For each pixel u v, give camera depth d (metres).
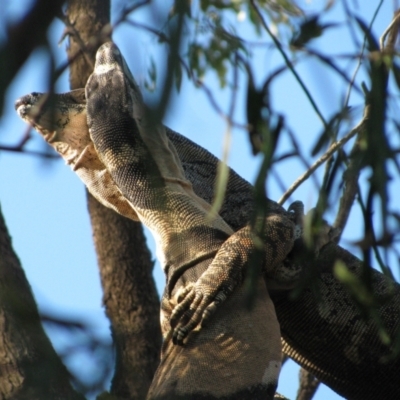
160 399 8.49
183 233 9.46
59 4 4.30
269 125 6.70
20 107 10.52
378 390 11.27
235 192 11.34
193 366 8.66
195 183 11.42
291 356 11.51
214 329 8.85
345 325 10.98
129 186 9.78
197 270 9.22
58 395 7.85
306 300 10.77
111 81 10.23
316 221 7.20
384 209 6.39
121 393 10.50
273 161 6.61
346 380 11.34
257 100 6.83
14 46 4.27
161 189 9.20
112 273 14.20
